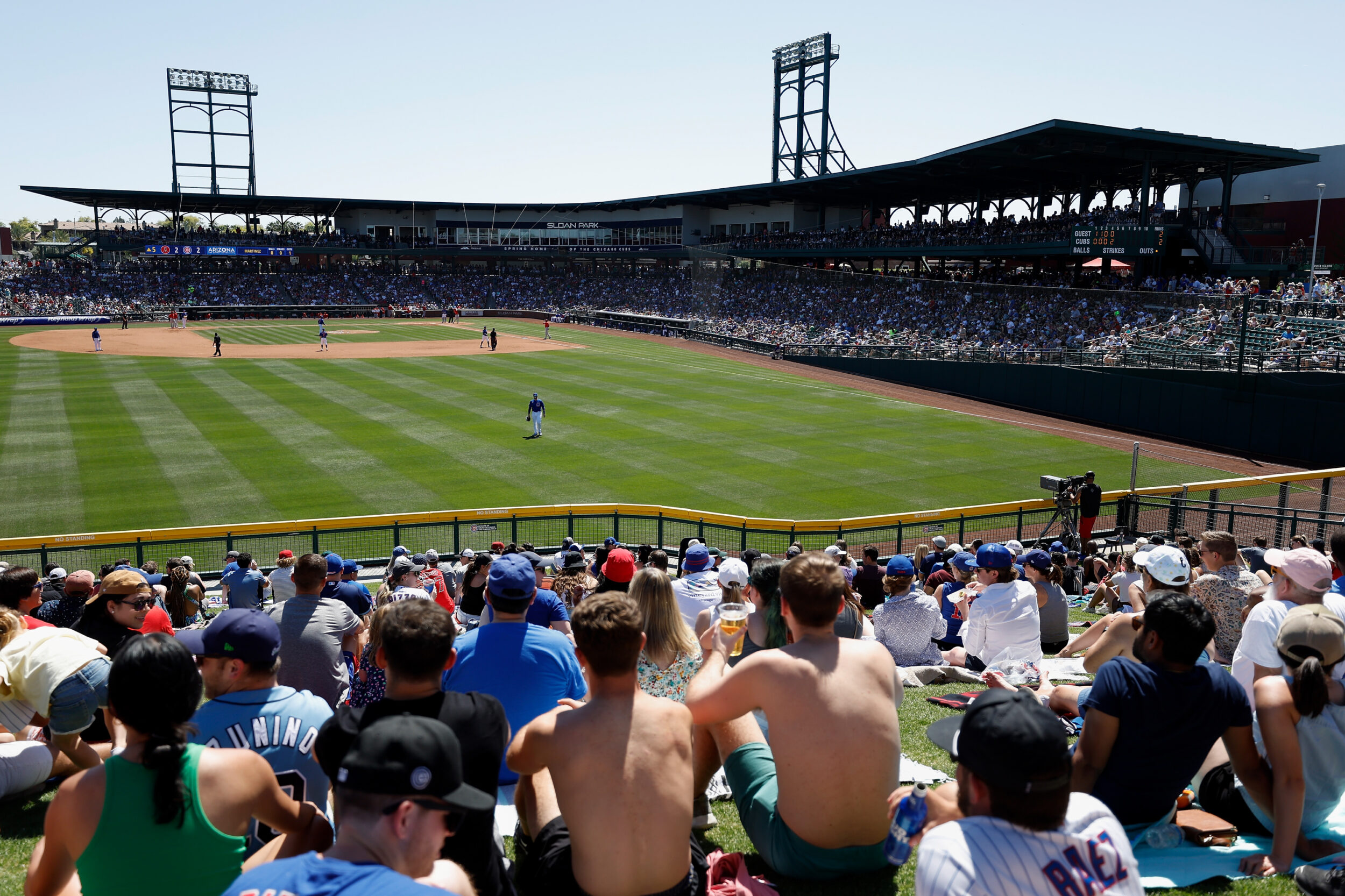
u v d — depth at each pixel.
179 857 3.20
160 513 24.03
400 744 2.44
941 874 2.89
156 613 7.25
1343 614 5.59
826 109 87.56
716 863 4.32
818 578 4.05
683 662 5.48
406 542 21.33
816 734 3.94
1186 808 5.25
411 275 109.62
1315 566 5.41
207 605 16.25
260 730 4.17
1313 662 4.36
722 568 7.84
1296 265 50.09
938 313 57.84
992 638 7.88
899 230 70.12
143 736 3.21
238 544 20.25
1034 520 23.67
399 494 26.12
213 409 39.28
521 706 5.00
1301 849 4.61
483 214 113.81
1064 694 5.69
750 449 32.75
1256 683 4.55
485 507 24.98
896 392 47.72
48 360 55.75
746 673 4.05
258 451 31.12
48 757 5.87
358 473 28.34
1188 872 4.32
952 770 5.74
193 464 29.23
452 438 33.84
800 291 72.12
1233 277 51.12
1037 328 49.75
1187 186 60.19
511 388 46.78
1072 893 2.86
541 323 92.56
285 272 105.00
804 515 24.84
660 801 3.71
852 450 32.91
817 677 3.99
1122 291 47.81
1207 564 8.29
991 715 2.93
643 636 3.86
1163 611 4.28
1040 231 58.03
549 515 20.58
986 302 55.94
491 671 4.98
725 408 41.47
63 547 17.97
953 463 31.09
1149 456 33.03
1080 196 64.62
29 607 7.55
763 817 4.27
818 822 3.99
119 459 29.77
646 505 24.55
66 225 179.50
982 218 69.44
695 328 75.38
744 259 83.44
